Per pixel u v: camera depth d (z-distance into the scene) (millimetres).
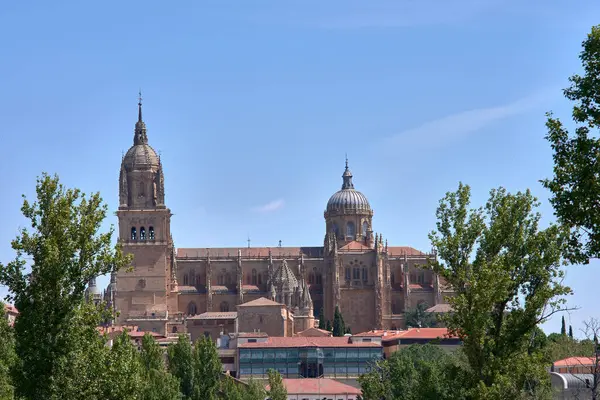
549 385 166625
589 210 117125
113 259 155250
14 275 152625
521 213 163375
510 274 159875
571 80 117812
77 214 156250
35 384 151125
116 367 154125
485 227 164875
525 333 158625
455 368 164500
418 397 176875
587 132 117812
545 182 120938
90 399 151125
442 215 167250
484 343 159750
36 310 151500
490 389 151125
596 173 116625
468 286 160500
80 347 153250
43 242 152250
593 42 116000
